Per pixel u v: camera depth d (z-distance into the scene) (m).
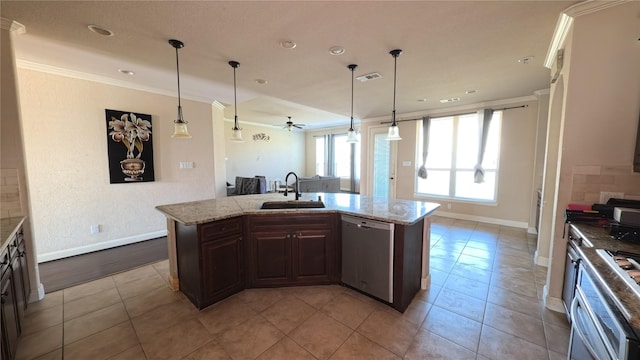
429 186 5.77
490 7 1.77
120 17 1.93
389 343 1.78
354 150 9.19
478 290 2.48
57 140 3.22
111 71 3.17
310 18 1.92
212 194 4.77
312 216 2.46
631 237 1.52
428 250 2.53
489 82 3.45
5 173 2.14
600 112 1.85
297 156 10.52
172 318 2.06
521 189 4.55
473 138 5.13
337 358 1.65
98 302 2.29
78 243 3.41
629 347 0.82
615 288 1.02
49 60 2.85
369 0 1.70
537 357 1.65
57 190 3.25
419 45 2.35
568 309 1.91
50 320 2.03
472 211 5.12
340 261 2.52
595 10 1.78
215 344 1.78
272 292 2.43
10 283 1.65
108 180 3.62
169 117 4.16
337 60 2.69
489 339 1.82
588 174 1.93
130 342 1.80
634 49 1.72
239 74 3.15
